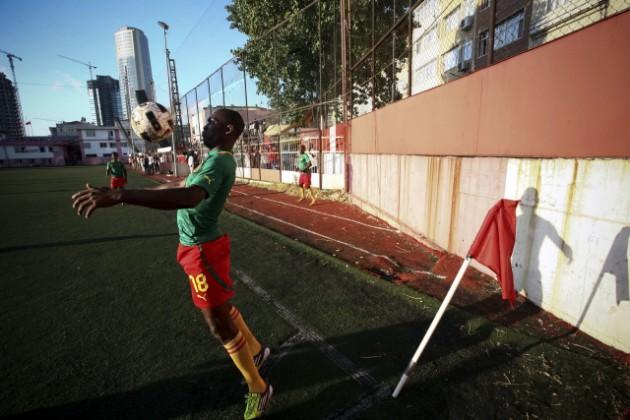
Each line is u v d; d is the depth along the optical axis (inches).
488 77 143.3
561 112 107.3
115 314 129.4
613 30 88.4
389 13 333.7
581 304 105.4
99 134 2426.2
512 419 77.1
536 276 123.5
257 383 78.4
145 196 55.6
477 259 80.0
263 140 629.3
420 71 265.3
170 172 1040.8
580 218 103.1
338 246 211.0
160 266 182.5
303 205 375.9
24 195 538.9
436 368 94.7
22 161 2203.5
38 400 85.6
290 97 596.4
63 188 655.8
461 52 221.1
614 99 89.7
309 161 383.6
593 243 99.3
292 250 202.5
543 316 117.5
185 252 74.0
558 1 151.8
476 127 154.3
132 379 93.0
